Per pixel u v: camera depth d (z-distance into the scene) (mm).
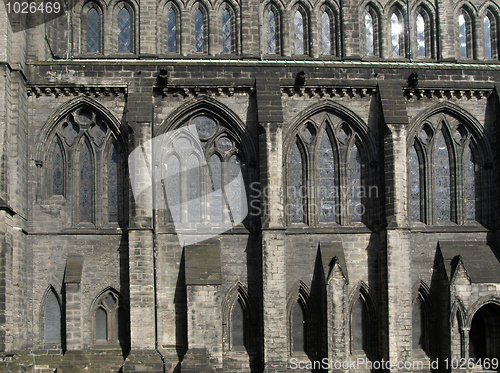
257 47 55219
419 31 57844
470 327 50406
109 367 48156
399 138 50219
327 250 50688
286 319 49094
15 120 47562
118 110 50844
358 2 56500
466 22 57938
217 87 50844
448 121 53625
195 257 48969
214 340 47188
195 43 55781
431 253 51906
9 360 44875
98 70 50344
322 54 56281
